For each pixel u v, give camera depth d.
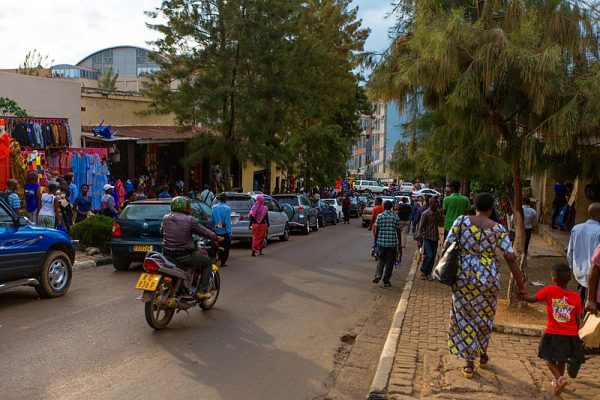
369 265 14.52
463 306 5.49
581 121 6.97
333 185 38.91
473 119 7.81
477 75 7.27
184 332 7.50
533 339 7.00
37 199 13.14
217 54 22.86
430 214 11.88
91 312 8.41
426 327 7.66
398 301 10.12
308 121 33.78
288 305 9.42
